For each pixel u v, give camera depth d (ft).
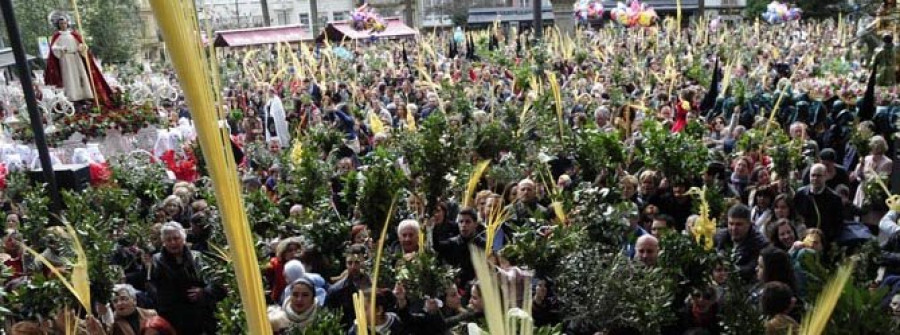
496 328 6.28
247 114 65.92
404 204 25.49
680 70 77.25
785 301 15.94
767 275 18.20
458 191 28.76
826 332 11.96
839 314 12.14
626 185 28.60
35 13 119.24
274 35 153.79
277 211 27.89
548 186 30.71
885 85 28.89
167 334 19.45
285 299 19.01
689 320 17.75
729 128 41.96
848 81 57.77
